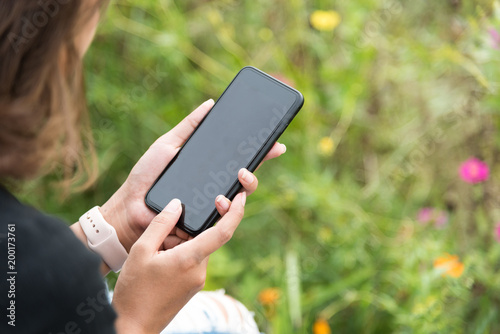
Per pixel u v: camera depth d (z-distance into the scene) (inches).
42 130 26.2
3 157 25.7
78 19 25.7
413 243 63.7
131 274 31.8
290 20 79.1
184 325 42.4
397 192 74.7
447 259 57.4
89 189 75.2
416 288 59.8
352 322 65.2
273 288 65.7
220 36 77.6
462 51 70.7
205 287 62.2
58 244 26.0
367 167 77.1
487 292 59.6
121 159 76.6
